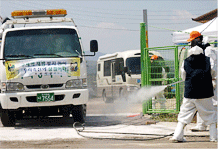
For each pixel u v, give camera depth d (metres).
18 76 16.42
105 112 25.25
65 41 17.22
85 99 16.73
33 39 17.20
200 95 11.79
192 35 12.80
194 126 15.88
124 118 19.73
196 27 26.67
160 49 19.34
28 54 16.84
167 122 17.45
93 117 21.38
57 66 16.61
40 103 16.31
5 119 17.45
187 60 12.16
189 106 12.06
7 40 17.16
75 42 17.25
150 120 17.94
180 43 27.70
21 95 16.27
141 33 20.20
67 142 12.42
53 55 16.86
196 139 12.69
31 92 16.31
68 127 16.80
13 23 18.69
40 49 16.98
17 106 16.38
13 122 17.89
